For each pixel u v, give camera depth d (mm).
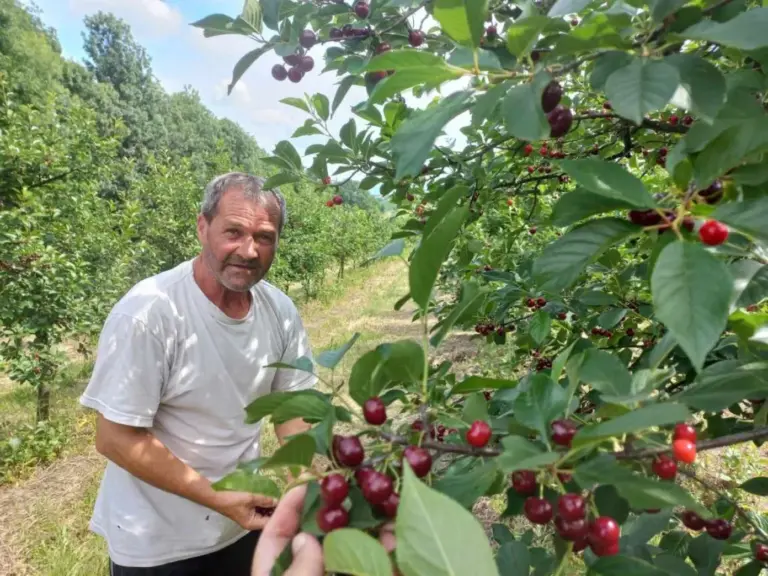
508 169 3248
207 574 2268
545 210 4141
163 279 2160
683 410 588
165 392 2100
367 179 2467
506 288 2557
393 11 1784
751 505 3275
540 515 749
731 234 925
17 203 5797
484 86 970
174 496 2148
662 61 835
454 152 2594
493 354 6246
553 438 803
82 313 6188
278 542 983
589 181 792
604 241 859
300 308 14195
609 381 915
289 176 2268
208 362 2143
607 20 906
